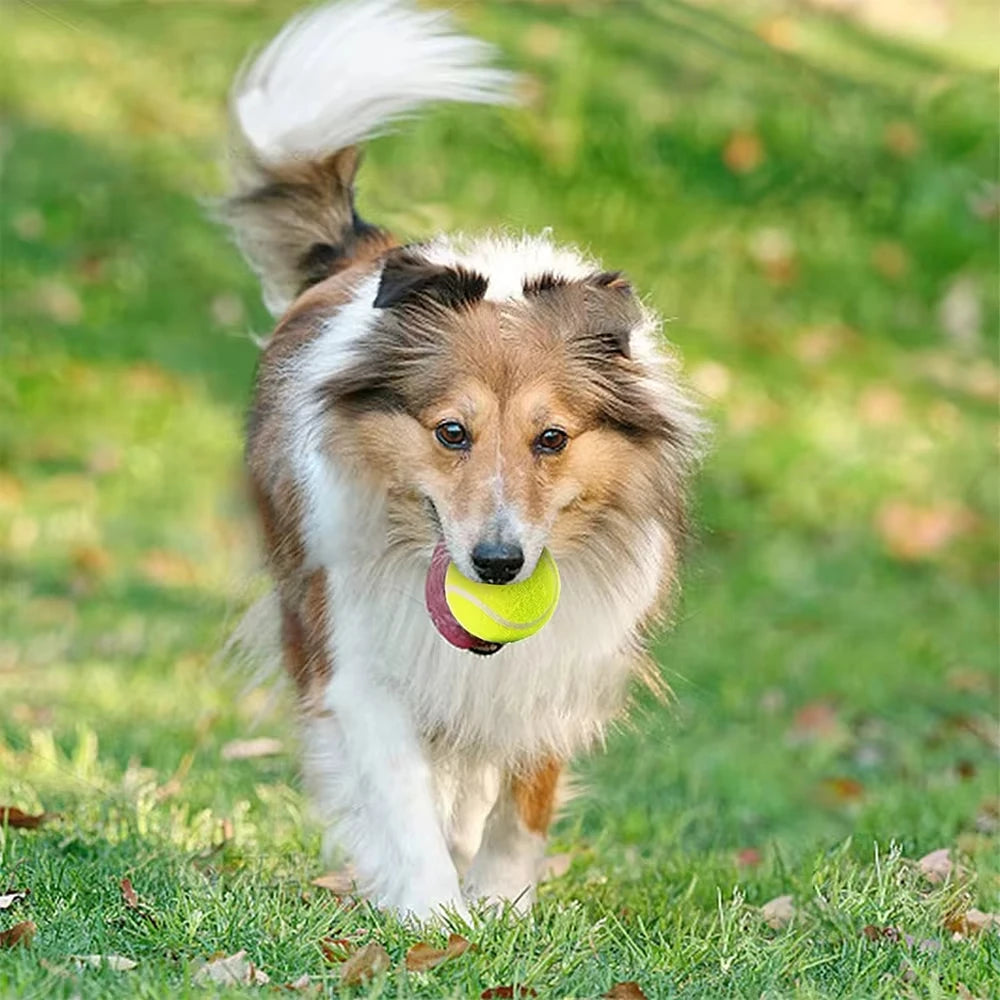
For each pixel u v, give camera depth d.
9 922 8.01
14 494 17.78
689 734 13.48
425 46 10.43
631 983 7.41
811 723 13.89
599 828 11.35
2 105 23.02
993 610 16.67
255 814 10.60
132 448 18.69
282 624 9.32
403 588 8.54
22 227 21.47
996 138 23.48
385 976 7.37
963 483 19.03
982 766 13.01
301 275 10.43
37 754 11.45
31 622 15.08
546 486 8.23
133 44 24.12
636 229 22.20
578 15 24.52
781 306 21.67
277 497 9.05
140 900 8.41
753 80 24.02
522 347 8.24
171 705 13.10
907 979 7.90
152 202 21.98
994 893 9.41
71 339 20.09
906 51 25.08
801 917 8.92
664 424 8.63
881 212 22.88
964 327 21.70
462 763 9.13
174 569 16.50
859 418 19.95
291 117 10.34
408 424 8.27
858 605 16.70
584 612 8.70
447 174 22.06
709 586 16.75
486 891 8.97
